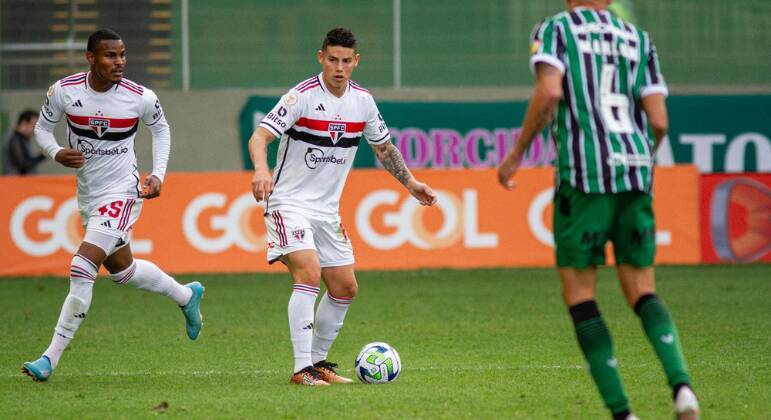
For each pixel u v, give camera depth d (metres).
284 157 23.12
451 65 60.97
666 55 60.72
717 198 50.06
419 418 18.55
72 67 61.59
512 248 48.56
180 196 47.94
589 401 20.16
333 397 20.62
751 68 60.41
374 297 40.78
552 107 16.22
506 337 30.41
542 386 21.97
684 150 59.06
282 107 22.44
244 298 40.94
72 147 24.25
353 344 29.45
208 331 32.31
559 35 16.72
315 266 22.59
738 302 37.97
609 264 51.16
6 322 34.91
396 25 61.03
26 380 23.38
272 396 20.81
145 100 24.50
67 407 19.88
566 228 16.66
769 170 58.81
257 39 61.47
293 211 22.86
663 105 17.05
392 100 59.25
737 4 60.41
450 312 36.34
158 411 19.31
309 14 61.34
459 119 58.94
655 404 19.88
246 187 47.97
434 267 48.44
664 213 49.09
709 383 22.17
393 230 48.19
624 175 16.44
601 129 16.53
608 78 16.78
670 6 60.72
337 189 23.44
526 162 57.94
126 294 43.09
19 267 47.84
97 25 61.66
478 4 60.84
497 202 48.53
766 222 50.25
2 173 60.00
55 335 23.41
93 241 23.91
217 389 21.86
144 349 28.61
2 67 61.41
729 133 58.91
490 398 20.50
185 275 48.34
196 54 61.47
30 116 53.56
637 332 30.84
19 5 61.56
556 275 47.53
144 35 61.53
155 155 25.34
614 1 60.97
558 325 32.88
